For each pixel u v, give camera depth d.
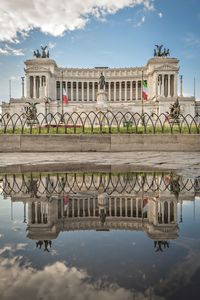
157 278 2.99
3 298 2.64
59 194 7.86
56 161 16.84
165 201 6.93
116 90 148.50
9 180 10.23
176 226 4.92
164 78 140.50
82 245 3.98
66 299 2.61
